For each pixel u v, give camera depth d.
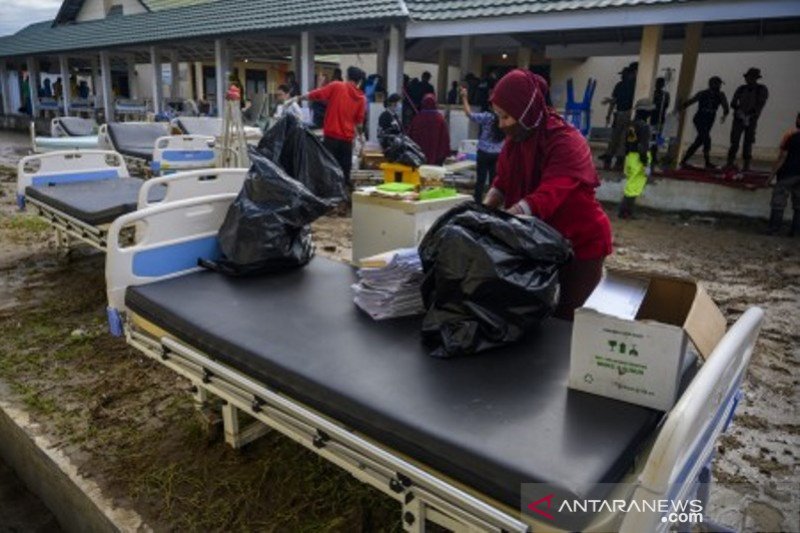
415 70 18.80
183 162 7.39
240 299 2.53
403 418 1.64
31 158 5.04
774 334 4.00
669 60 14.08
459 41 12.79
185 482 2.35
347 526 2.14
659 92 9.67
